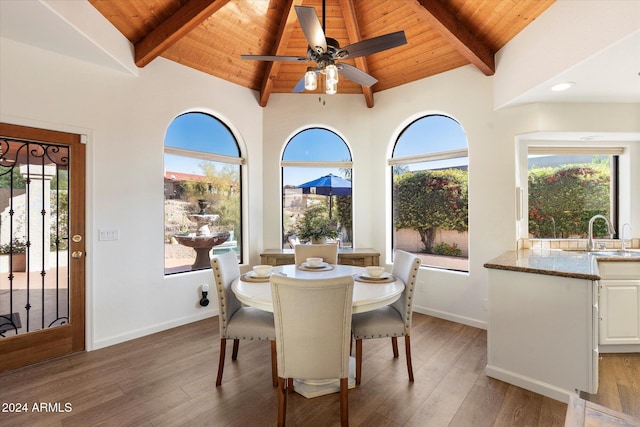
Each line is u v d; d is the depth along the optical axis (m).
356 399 2.11
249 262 4.14
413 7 2.69
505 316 2.32
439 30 2.86
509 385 2.27
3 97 2.42
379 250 4.25
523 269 2.21
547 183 3.52
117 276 3.02
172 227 3.57
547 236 3.53
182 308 3.49
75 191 2.79
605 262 2.76
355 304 1.93
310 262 2.86
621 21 1.91
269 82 3.91
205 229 3.86
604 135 3.15
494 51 3.21
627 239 3.38
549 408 2.00
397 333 2.33
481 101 3.37
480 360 2.65
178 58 3.42
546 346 2.15
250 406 2.04
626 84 2.60
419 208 4.07
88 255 2.85
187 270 3.69
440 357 2.71
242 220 4.21
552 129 3.01
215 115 3.88
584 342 2.01
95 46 2.55
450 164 3.80
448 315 3.62
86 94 2.82
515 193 3.19
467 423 1.87
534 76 2.66
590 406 1.08
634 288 2.74
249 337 2.27
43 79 2.60
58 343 2.70
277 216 4.30
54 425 1.84
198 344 2.98
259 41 3.61
